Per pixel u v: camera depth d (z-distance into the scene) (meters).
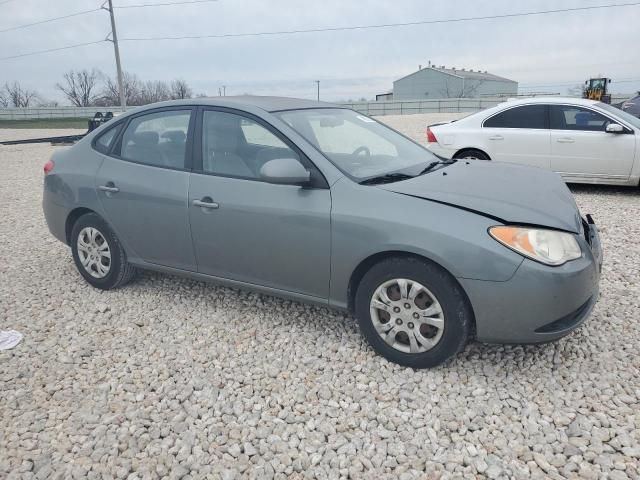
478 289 2.93
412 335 3.19
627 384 3.05
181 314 4.16
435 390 3.07
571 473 2.42
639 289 4.35
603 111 7.88
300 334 3.77
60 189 4.63
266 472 2.50
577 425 2.72
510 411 2.87
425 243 3.00
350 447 2.64
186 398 3.09
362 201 3.23
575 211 3.35
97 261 4.58
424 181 3.47
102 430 2.81
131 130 4.36
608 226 6.29
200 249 3.93
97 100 80.81
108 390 3.19
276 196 3.51
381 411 2.90
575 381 3.10
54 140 21.50
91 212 4.54
